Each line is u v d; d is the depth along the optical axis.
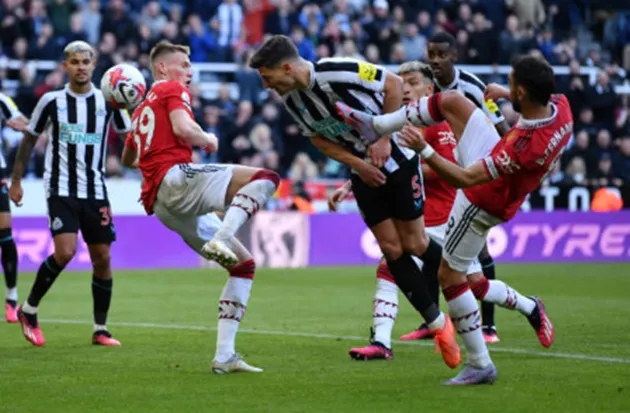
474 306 12.32
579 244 35.34
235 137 35.00
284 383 12.54
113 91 15.42
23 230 30.14
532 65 11.48
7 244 19.59
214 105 35.72
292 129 36.22
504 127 16.92
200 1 39.53
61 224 16.16
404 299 22.80
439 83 16.78
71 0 37.53
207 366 13.89
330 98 13.30
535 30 40.47
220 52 37.91
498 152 11.73
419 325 18.50
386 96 13.38
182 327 18.27
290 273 29.95
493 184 12.02
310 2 40.81
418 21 40.03
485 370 12.36
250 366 13.51
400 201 13.74
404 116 12.40
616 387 12.16
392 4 41.03
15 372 13.48
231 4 39.03
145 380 12.82
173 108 13.25
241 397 11.70
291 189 34.28
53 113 16.50
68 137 16.48
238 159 34.78
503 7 41.34
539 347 15.59
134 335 17.22
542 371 13.30
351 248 33.62
